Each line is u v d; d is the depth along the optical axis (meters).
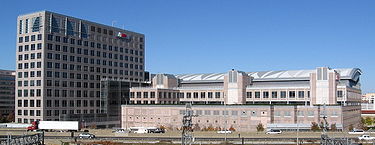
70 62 176.25
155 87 195.12
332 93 159.25
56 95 168.88
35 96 165.00
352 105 166.38
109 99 183.50
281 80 186.50
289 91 168.62
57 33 170.75
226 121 151.25
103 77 194.62
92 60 188.50
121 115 175.88
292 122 144.50
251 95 176.62
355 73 190.12
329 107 143.88
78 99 179.75
